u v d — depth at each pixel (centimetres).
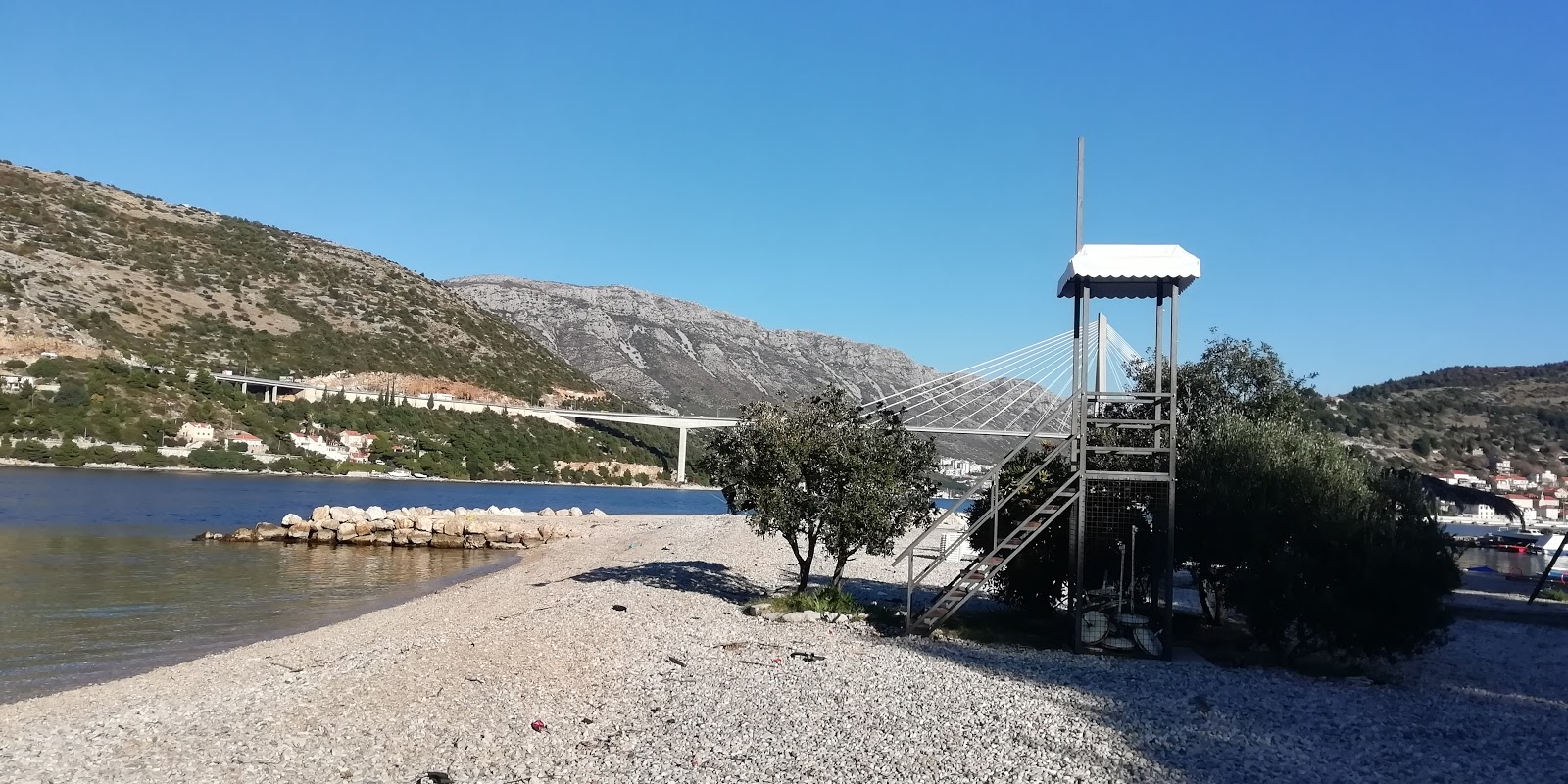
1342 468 1791
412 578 3356
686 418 14438
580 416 14475
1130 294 1953
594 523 5316
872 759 1085
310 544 4497
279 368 12712
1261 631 1759
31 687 1650
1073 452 1833
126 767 1108
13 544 3988
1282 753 1146
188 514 5850
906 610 1961
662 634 1842
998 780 1019
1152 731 1216
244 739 1206
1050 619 2091
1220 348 2628
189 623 2333
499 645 1720
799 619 2025
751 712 1281
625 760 1101
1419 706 1440
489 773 1071
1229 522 1770
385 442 11544
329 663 1688
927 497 2216
